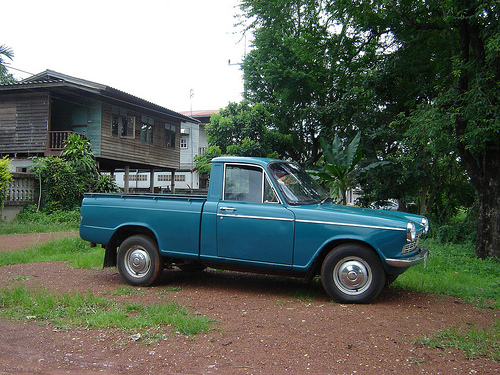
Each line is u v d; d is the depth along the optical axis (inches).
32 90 799.7
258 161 227.6
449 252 382.6
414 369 132.8
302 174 253.4
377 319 181.9
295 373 129.5
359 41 597.3
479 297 234.5
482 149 361.1
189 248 230.5
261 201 222.1
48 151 782.5
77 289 233.3
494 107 319.0
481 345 152.7
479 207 367.9
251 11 572.7
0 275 272.1
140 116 962.7
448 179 676.7
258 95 985.5
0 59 562.3
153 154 1011.3
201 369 132.2
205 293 228.4
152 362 137.3
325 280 209.9
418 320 183.0
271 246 215.2
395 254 199.9
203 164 959.6
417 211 782.5
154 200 241.4
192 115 1376.7
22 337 159.6
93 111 837.8
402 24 518.3
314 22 609.9
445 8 377.7
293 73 795.4
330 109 635.5
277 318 182.1
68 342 154.6
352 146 413.4
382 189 643.5
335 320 179.6
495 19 332.8
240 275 281.9
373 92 560.1
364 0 492.7
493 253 352.8
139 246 244.1
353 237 204.1
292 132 978.1
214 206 226.7
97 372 130.6
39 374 129.5
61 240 404.8
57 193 681.6
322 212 210.7
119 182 1406.3
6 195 629.3
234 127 959.0
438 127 351.6
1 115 820.0
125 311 189.8
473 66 353.1
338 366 134.4
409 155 466.0
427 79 529.7
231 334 161.8
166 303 204.2
